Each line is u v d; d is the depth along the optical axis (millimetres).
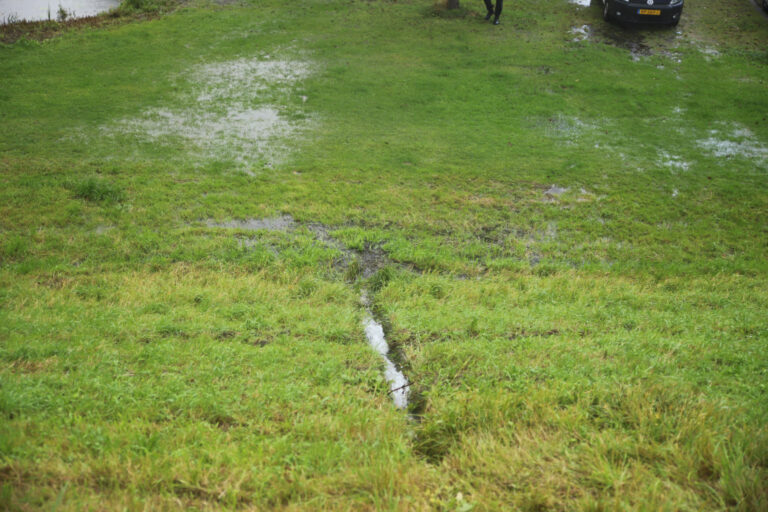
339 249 11031
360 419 5418
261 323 8023
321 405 5633
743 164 14844
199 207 12109
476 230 11961
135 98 17328
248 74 19266
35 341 6723
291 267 10242
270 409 5520
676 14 22453
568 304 9172
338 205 12578
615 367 6523
